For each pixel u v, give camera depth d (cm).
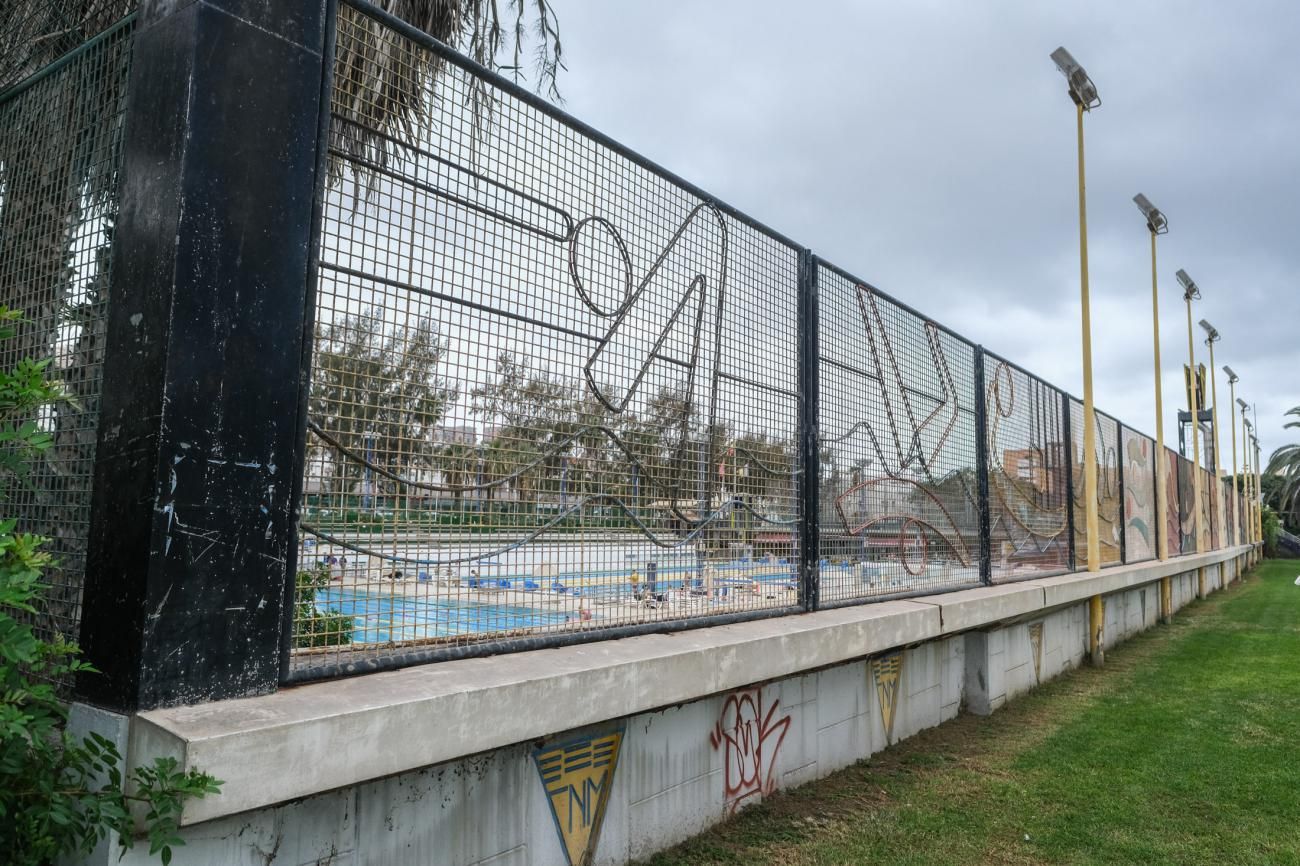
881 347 624
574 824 345
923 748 613
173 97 225
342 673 260
